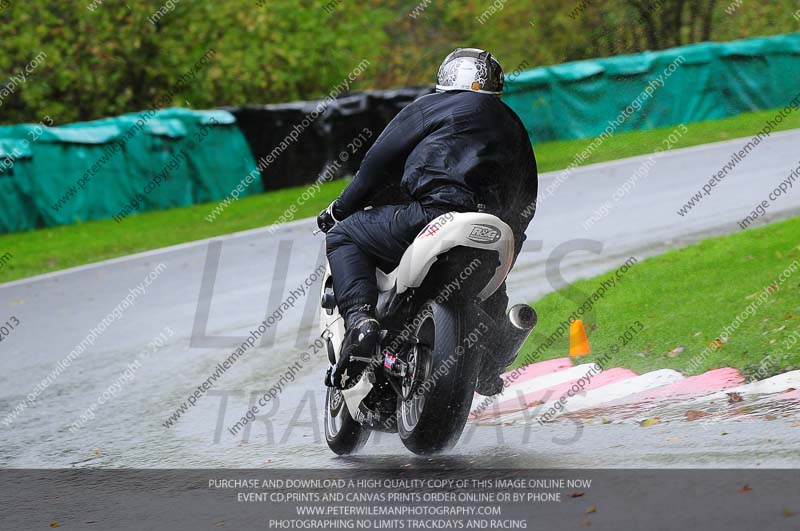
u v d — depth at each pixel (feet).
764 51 260.21
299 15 299.79
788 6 319.27
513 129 62.75
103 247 178.91
